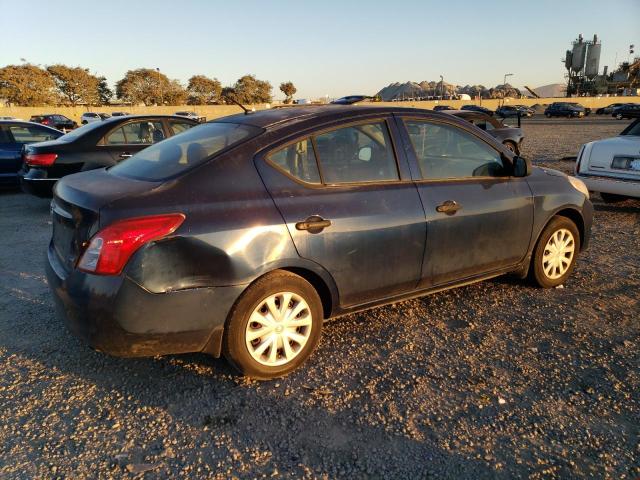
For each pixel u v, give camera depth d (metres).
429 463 2.31
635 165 7.05
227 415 2.66
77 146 7.34
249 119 3.30
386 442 2.45
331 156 3.12
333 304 3.13
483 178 3.77
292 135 3.02
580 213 4.38
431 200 3.40
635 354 3.26
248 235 2.70
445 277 3.60
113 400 2.80
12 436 2.49
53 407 2.74
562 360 3.19
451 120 3.69
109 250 2.47
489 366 3.12
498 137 10.68
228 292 2.69
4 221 7.15
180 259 2.56
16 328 3.67
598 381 2.95
